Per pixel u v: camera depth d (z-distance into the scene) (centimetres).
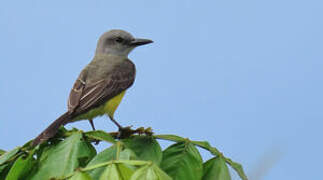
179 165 593
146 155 602
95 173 514
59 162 586
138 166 470
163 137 628
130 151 508
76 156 591
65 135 675
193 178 580
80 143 604
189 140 615
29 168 605
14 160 660
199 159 591
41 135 661
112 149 537
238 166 592
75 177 452
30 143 666
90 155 602
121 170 450
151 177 430
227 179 580
